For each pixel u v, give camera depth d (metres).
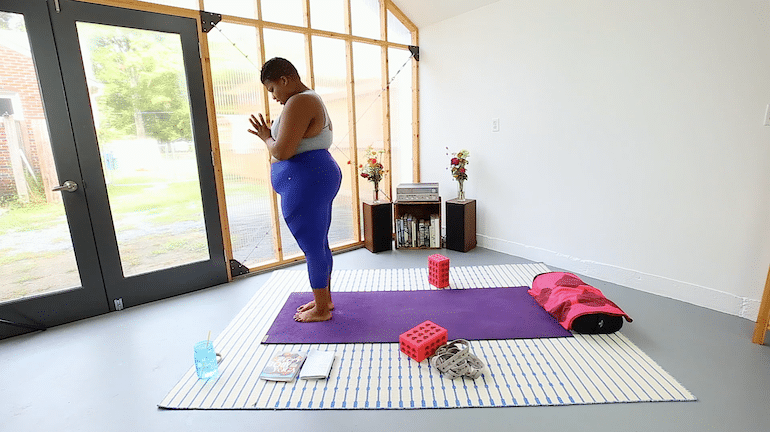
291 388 1.76
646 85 2.51
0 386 1.83
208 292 2.92
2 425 1.57
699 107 2.31
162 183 2.76
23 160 2.28
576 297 2.25
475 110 3.64
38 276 2.40
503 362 1.90
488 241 3.79
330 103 3.62
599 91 2.75
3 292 2.31
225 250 3.08
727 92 2.19
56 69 2.29
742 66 2.12
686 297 2.52
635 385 1.71
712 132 2.28
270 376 1.82
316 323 2.34
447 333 2.09
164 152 2.74
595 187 2.88
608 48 2.65
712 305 2.41
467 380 1.78
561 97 2.97
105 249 2.57
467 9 3.52
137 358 2.05
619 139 2.69
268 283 3.05
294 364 1.90
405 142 4.31
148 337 2.26
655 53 2.44
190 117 2.80
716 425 1.48
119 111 2.55
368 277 3.09
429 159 4.22
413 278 3.04
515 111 3.31
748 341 2.05
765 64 2.05
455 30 3.68
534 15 3.04
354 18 3.64
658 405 1.59
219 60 2.92
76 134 2.40
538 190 3.26
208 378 1.84
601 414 1.55
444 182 4.09
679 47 2.34
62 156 2.37
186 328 2.37
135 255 2.72
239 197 3.15
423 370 1.87
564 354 1.96
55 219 2.41
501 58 3.34
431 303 2.57
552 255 3.26
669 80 2.41
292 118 1.94
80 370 1.95
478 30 3.48
